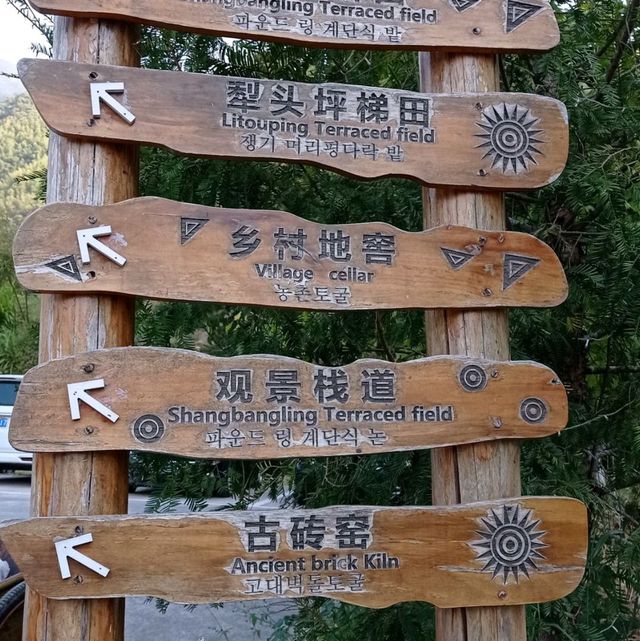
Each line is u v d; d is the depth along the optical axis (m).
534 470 2.80
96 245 2.04
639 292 2.65
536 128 2.35
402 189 2.97
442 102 2.31
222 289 2.09
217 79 2.18
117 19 2.18
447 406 2.16
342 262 2.18
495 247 2.28
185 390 2.03
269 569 2.01
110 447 1.97
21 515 7.00
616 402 2.95
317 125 2.22
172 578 1.96
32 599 1.95
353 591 2.04
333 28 2.29
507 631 2.13
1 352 5.24
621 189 2.66
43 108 2.06
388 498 2.89
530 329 2.95
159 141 2.12
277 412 2.07
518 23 2.40
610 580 2.71
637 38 3.11
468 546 2.11
